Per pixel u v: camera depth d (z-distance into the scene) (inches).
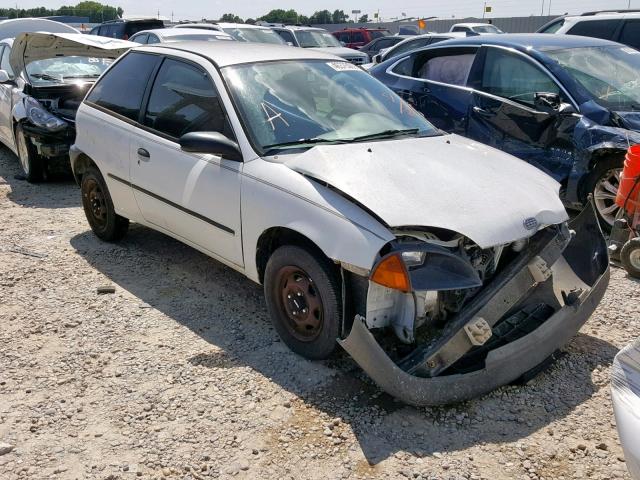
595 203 233.1
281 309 150.2
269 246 154.6
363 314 129.3
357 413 129.2
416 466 114.3
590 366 147.4
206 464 114.9
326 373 142.9
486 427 125.6
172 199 177.6
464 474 112.3
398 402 132.8
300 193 139.4
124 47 275.6
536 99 238.5
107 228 219.3
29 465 114.3
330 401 133.0
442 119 277.0
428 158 148.0
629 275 198.8
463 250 130.0
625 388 97.1
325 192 136.8
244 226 153.9
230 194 156.4
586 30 401.1
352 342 123.8
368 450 118.6
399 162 143.3
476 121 264.2
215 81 168.6
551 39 273.6
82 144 216.4
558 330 139.1
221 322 167.8
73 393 135.9
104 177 208.2
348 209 131.4
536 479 111.4
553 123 238.2
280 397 134.3
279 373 143.1
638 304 179.5
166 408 130.9
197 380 140.6
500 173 147.0
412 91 289.7
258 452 118.0
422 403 122.0
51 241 227.8
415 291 120.4
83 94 311.9
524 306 147.9
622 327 166.4
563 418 128.6
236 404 132.1
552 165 241.4
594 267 153.7
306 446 119.6
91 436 122.4
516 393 136.7
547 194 144.8
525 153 248.7
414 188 133.5
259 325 165.9
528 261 136.0
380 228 125.9
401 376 119.6
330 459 116.3
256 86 168.2
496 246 133.3
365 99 179.8
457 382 124.0
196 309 175.3
